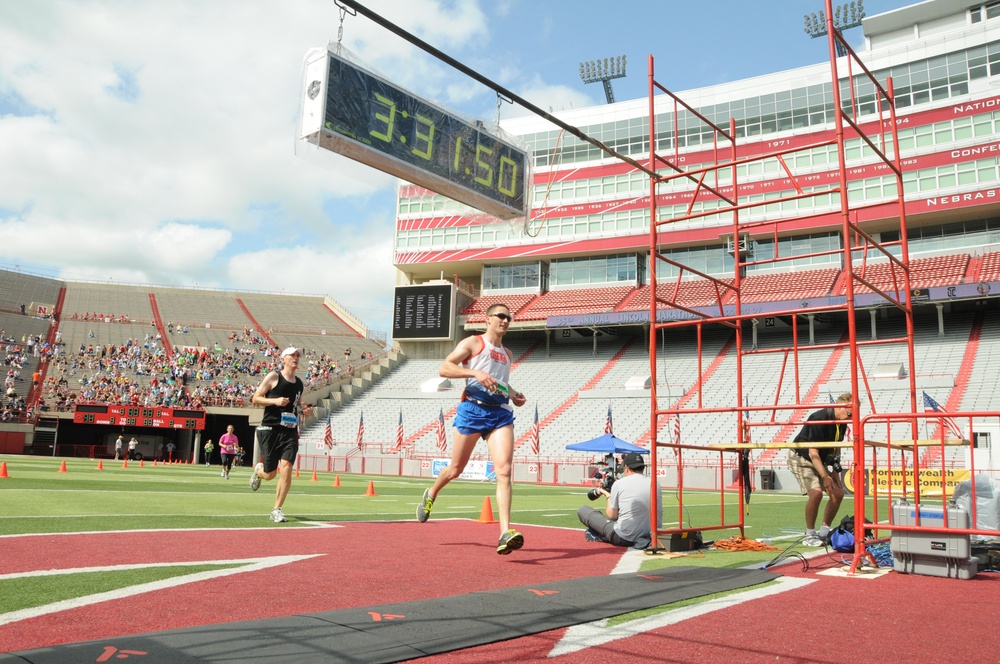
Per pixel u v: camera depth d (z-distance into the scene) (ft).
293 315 224.12
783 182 143.64
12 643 9.27
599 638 10.54
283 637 9.68
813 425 26.04
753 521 38.88
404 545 21.26
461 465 20.35
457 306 164.14
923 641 10.96
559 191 163.73
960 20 147.43
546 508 44.78
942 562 17.71
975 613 13.26
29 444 138.41
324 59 20.76
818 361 129.29
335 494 52.03
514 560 18.86
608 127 161.79
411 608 11.88
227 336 197.26
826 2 22.26
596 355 156.15
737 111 150.20
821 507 52.60
